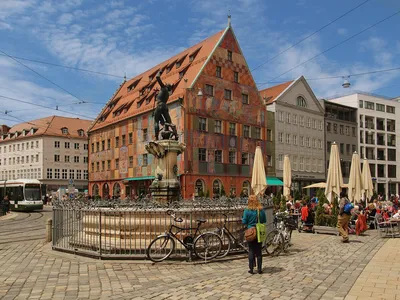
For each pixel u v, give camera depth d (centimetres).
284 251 1248
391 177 7350
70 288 811
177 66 4981
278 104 5356
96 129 5962
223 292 757
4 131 9312
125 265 1021
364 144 6888
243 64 4803
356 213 1920
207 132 4328
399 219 1672
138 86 5731
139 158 4900
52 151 7894
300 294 743
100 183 5819
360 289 780
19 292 786
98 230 1205
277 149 5250
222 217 1201
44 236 1792
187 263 1041
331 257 1155
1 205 3694
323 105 6228
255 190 2333
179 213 1127
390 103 7406
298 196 3719
